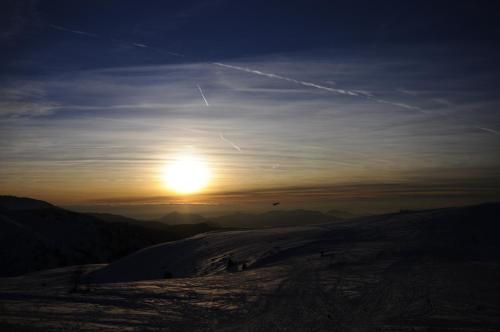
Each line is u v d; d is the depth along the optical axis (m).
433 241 39.91
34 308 18.06
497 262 28.83
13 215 150.88
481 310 16.30
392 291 20.61
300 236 57.50
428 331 13.48
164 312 17.70
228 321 15.95
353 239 47.88
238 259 48.34
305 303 19.00
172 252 67.31
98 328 14.52
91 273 65.25
